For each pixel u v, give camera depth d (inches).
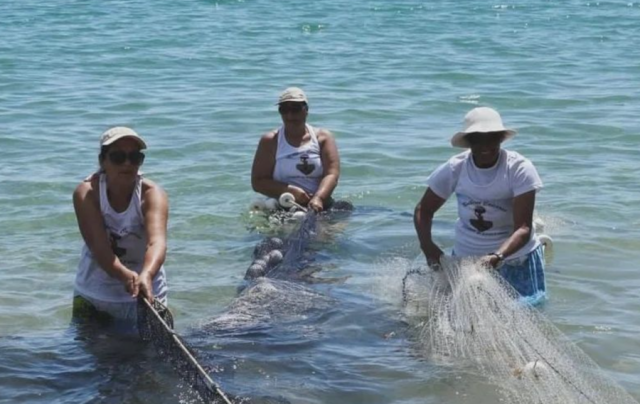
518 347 289.4
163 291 328.8
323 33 1191.6
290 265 388.2
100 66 933.2
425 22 1302.9
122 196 322.3
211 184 518.3
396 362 293.3
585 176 519.8
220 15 1380.4
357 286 364.2
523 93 780.0
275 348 304.3
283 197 469.4
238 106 729.0
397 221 456.8
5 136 631.2
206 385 261.7
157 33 1179.9
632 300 343.9
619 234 419.2
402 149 591.2
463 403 266.7
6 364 293.7
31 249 413.1
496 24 1285.7
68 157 576.4
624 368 286.0
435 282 338.6
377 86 818.8
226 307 346.6
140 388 275.6
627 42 1106.1
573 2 1552.7
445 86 820.0
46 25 1259.8
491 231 345.7
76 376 285.9
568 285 358.9
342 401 268.5
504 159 341.1
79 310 329.7
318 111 708.7
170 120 681.0
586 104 730.2
